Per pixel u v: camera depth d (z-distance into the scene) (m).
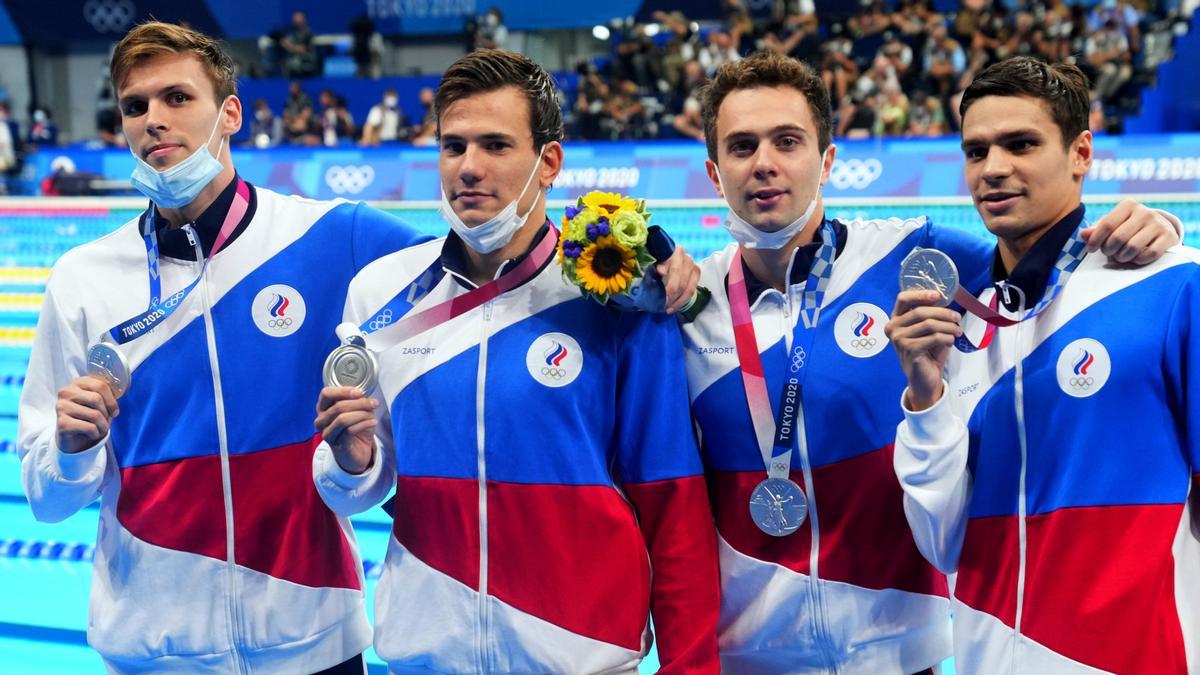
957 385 2.03
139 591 2.20
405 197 10.68
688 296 2.01
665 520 2.02
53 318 2.26
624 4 15.52
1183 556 1.80
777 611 2.08
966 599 1.96
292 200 2.39
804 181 2.01
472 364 2.03
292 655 2.22
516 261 2.05
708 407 2.13
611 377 2.04
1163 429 1.81
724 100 2.05
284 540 2.21
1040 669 1.83
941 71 11.05
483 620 1.97
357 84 14.26
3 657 3.69
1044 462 1.88
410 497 2.03
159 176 2.14
